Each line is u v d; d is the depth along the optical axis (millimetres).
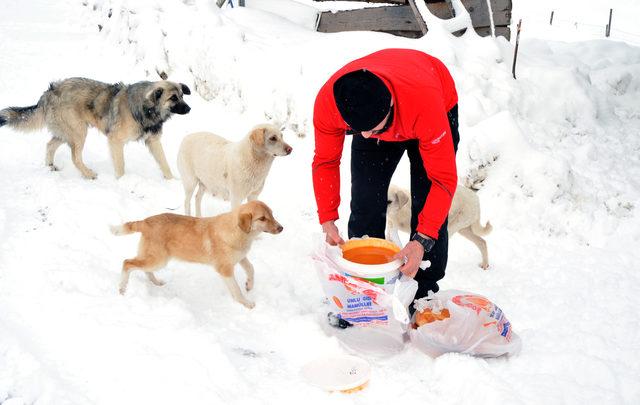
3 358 2930
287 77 6465
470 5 7113
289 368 3184
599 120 6574
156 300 3660
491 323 3215
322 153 3279
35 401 2693
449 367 3047
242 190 4801
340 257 3191
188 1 8500
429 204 3031
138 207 5102
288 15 8781
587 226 5020
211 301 3896
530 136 5875
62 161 6047
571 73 6531
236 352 3266
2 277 3760
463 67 6223
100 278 3834
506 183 5254
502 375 3100
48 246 4184
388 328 3229
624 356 3357
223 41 7172
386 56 3150
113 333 3225
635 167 5773
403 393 2936
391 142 3455
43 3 12352
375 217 3742
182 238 3793
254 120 6645
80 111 5535
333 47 6617
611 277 4336
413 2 6551
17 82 8016
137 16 8594
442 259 3523
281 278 4219
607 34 23422
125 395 2783
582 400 2889
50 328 3252
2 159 5957
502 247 4844
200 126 6793
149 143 5762
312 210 5352
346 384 2932
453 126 3406
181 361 3002
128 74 8195
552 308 3926
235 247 3727
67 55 9055
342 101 2646
